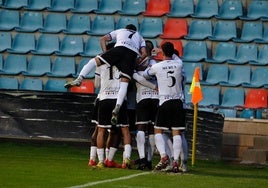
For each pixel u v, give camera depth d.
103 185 26.38
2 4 56.78
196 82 39.84
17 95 44.03
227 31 53.06
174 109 32.44
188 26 53.94
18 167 32.31
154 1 55.53
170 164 35.09
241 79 50.34
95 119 34.81
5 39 54.59
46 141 43.88
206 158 42.84
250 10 54.31
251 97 49.06
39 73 52.34
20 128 44.03
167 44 32.66
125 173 31.45
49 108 43.78
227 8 54.50
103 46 34.50
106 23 54.59
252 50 51.81
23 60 53.28
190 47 52.28
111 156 34.09
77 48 53.44
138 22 54.50
